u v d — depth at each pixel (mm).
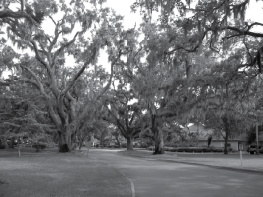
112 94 52406
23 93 34938
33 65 40156
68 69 43500
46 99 35719
